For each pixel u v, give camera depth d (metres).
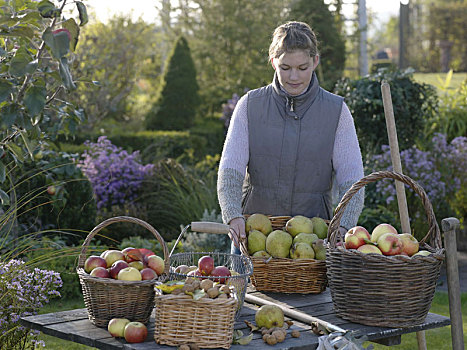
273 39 2.73
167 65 11.31
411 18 13.83
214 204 6.62
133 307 2.14
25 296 2.99
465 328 4.33
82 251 2.28
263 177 2.82
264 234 2.65
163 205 6.70
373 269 2.15
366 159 7.00
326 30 11.61
